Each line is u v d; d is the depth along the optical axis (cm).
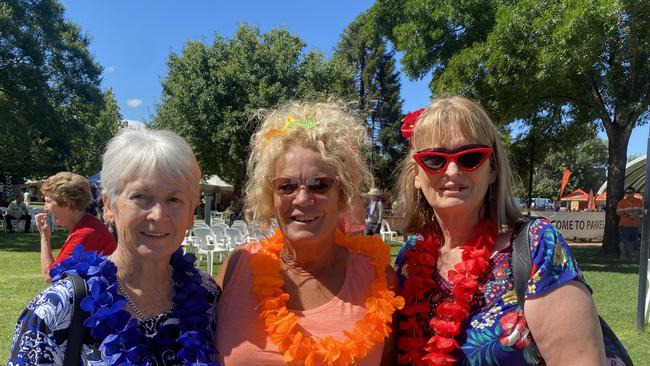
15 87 1959
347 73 2612
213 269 1133
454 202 199
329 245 217
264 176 210
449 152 198
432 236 227
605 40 1126
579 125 1705
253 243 236
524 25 1176
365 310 211
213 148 2370
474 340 186
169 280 201
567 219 2045
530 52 1180
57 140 2300
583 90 1473
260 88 2259
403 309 213
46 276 404
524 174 1925
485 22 1380
